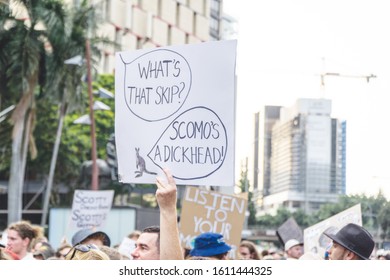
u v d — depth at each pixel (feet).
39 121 248.52
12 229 36.40
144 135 24.08
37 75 179.63
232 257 45.93
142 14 411.54
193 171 23.44
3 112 179.42
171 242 21.70
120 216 126.93
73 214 70.44
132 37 401.70
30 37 175.32
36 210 278.26
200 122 23.45
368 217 373.81
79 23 178.70
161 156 23.88
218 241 29.96
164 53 23.93
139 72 24.22
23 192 280.72
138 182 24.09
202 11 479.41
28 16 175.63
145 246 24.89
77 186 261.85
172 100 23.77
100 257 23.98
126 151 24.30
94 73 183.73
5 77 177.78
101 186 259.19
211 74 23.36
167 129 23.81
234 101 23.17
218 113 23.26
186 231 46.29
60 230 130.62
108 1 372.17
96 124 264.52
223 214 46.50
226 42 23.24
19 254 36.37
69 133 255.91
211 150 23.30
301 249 50.55
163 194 21.95
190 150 23.49
